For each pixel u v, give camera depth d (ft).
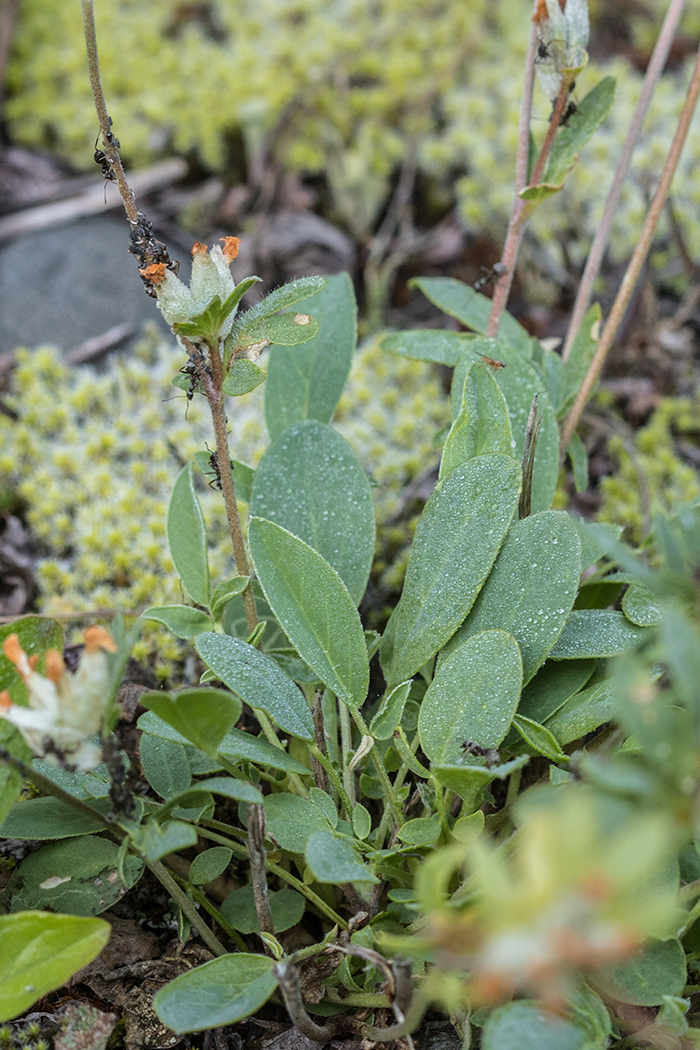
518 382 1.43
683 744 1.09
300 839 1.29
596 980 1.24
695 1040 1.23
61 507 1.68
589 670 1.33
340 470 1.41
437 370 1.89
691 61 2.30
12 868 1.39
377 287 1.98
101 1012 1.30
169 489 1.69
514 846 1.26
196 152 2.24
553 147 1.44
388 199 2.18
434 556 1.34
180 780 1.33
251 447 1.72
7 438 1.73
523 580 1.32
